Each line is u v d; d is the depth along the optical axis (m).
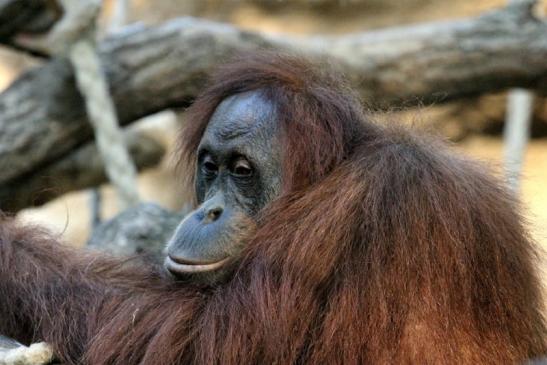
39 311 10.31
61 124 16.50
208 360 8.87
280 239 9.20
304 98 9.88
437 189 9.11
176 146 11.60
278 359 8.76
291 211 9.36
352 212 9.06
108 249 12.59
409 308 8.70
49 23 16.03
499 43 17.12
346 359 8.67
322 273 8.89
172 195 29.89
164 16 29.44
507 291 9.23
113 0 29.59
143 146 21.91
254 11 29.19
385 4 28.47
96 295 10.21
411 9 28.34
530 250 9.88
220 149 9.89
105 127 15.18
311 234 9.04
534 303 9.76
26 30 16.12
